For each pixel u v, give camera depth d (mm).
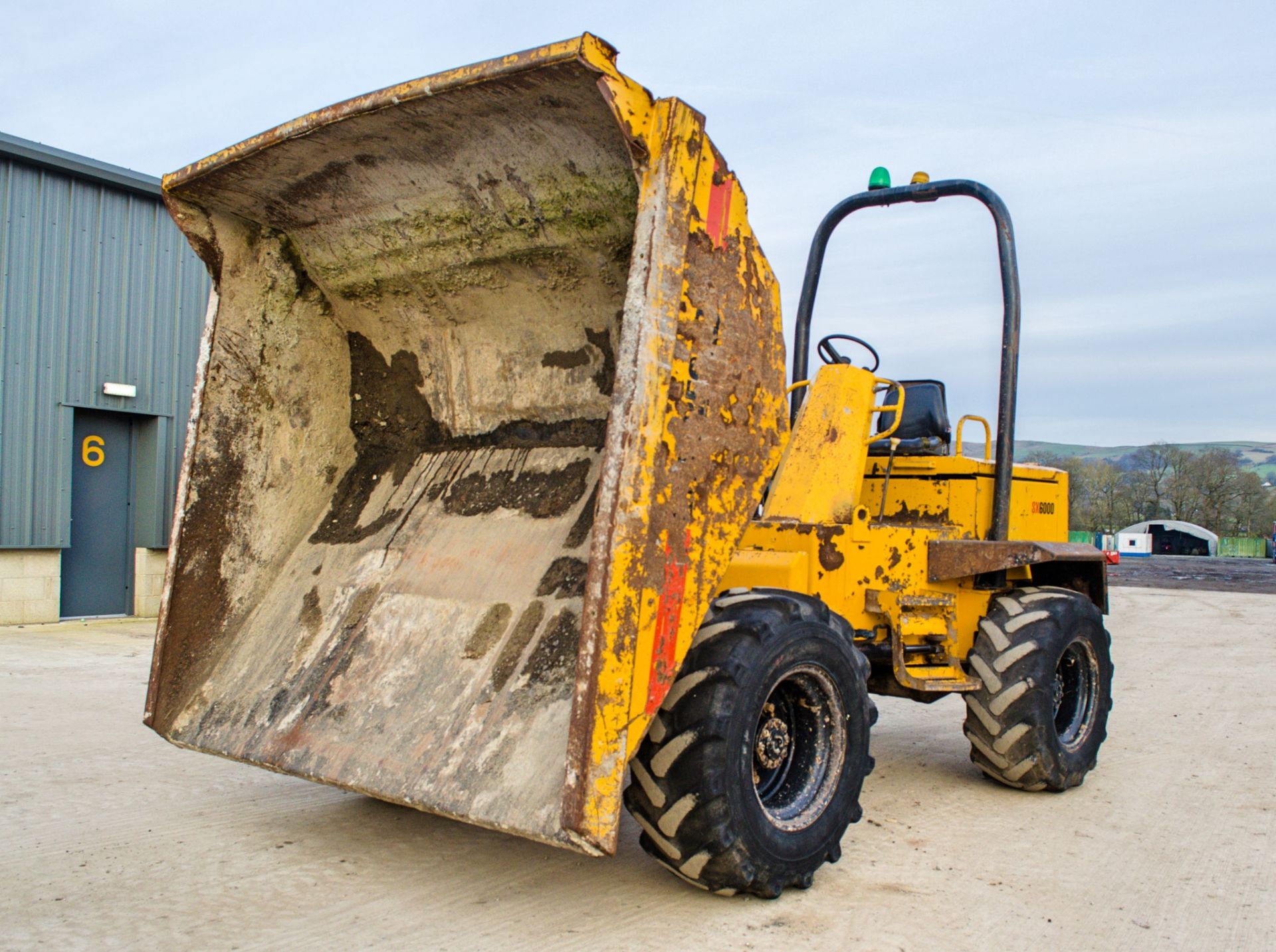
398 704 2910
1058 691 4344
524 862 3158
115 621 10047
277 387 3707
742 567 3613
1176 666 8242
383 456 3830
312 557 3639
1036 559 4168
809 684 3016
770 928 2664
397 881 2963
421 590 3203
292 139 3051
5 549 9375
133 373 10281
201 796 3859
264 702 3223
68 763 4340
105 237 10062
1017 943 2623
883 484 4703
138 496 10609
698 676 2676
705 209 2648
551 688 2637
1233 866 3271
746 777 2697
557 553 2994
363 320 3770
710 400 2672
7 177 9305
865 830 3645
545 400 3361
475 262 3297
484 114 2756
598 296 3150
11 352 9344
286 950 2461
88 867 3045
